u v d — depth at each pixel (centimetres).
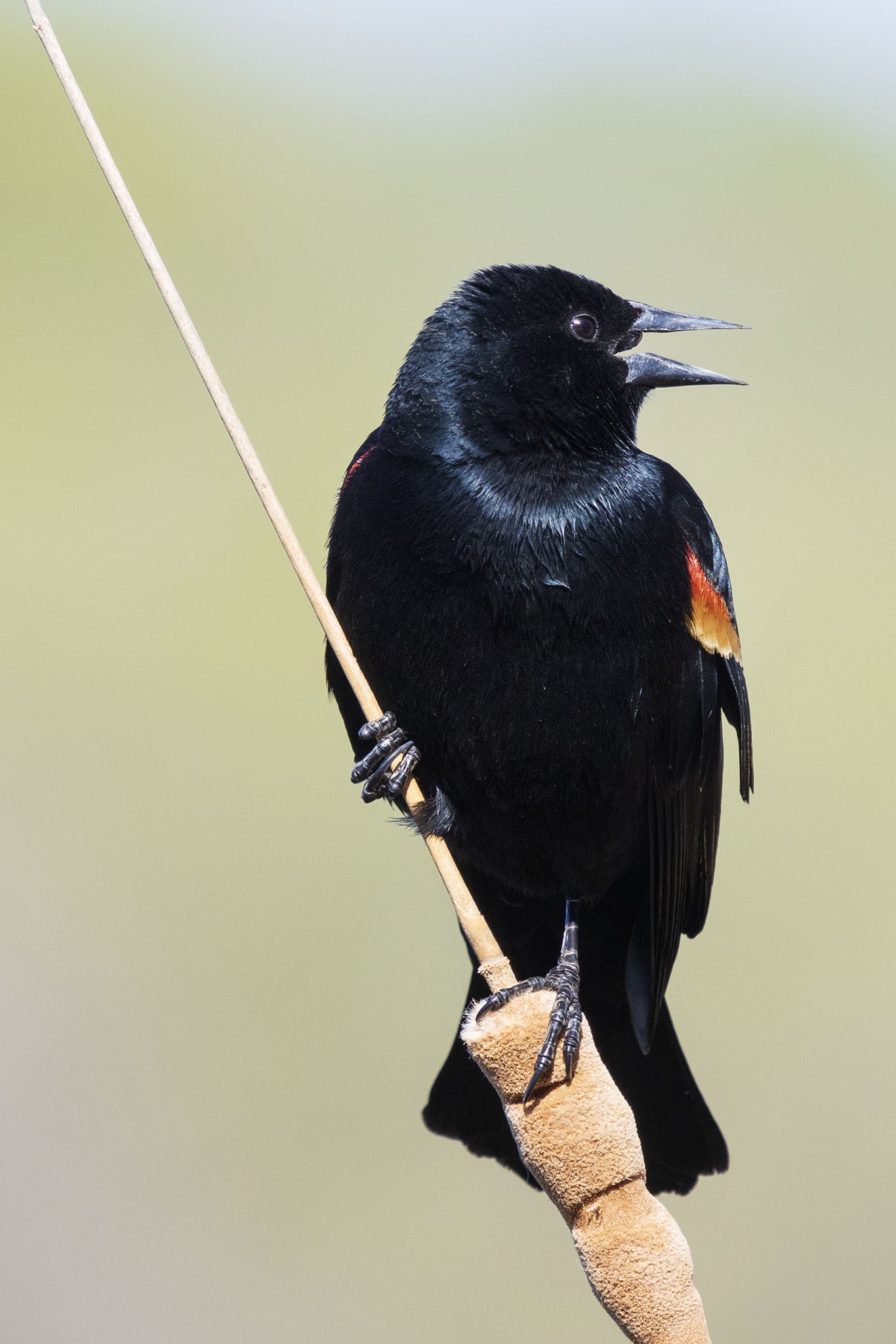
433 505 750
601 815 798
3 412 1681
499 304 781
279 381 1745
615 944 868
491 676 753
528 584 741
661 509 782
